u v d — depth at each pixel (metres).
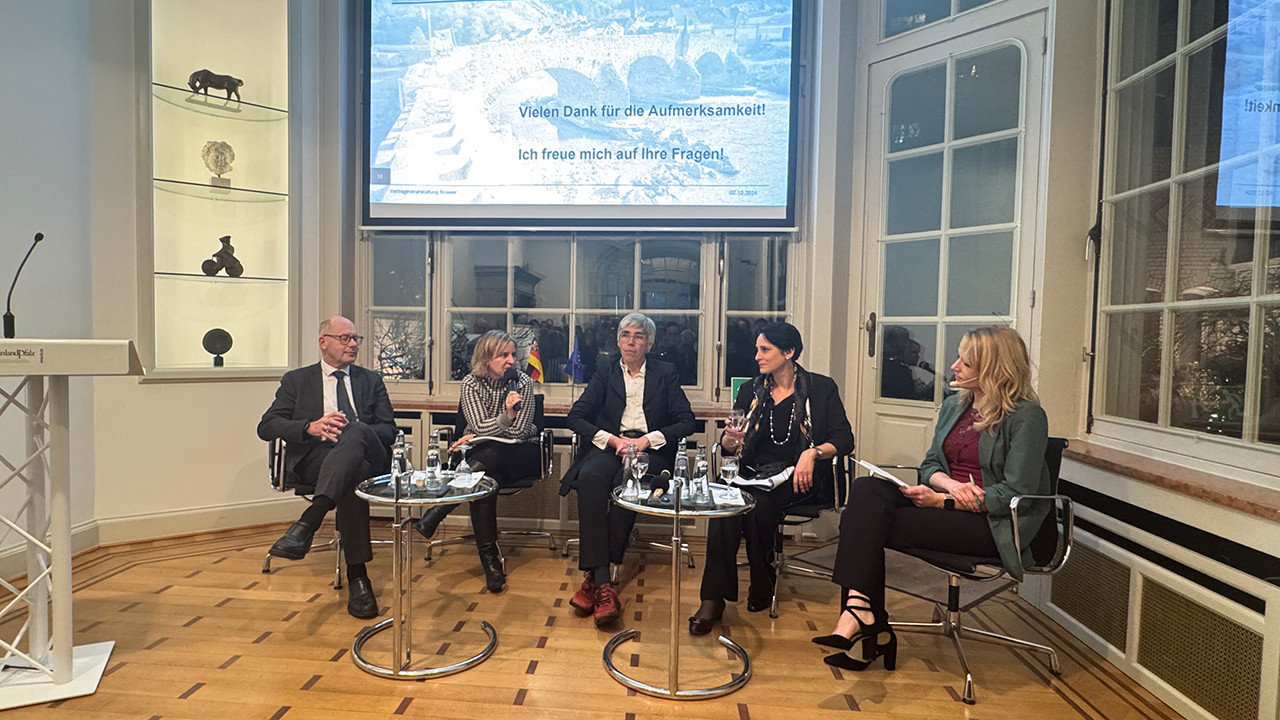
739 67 3.54
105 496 3.24
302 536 2.47
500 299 3.83
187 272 3.52
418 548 3.29
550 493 3.56
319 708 1.86
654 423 2.96
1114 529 2.20
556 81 3.63
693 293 3.73
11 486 2.75
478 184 3.70
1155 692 1.99
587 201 3.65
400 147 3.73
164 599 2.61
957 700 1.97
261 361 3.69
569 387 3.80
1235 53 2.02
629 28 3.58
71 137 3.04
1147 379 2.35
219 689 1.95
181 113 3.48
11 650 1.97
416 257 3.86
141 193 3.26
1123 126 2.55
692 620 2.38
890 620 2.41
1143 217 2.41
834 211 3.42
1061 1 2.67
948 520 2.08
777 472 2.65
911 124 3.30
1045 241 2.70
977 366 2.18
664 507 2.01
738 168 3.57
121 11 3.21
